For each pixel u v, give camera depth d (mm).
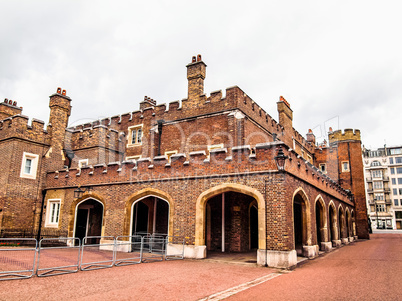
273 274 9078
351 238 23594
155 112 19391
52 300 5902
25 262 10016
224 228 14984
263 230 10703
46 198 17984
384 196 71438
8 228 16469
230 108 16109
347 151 28328
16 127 17453
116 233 14484
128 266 10094
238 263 10977
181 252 12328
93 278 7992
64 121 20094
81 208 17609
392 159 72250
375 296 6527
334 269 10023
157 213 17078
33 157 18125
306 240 12789
